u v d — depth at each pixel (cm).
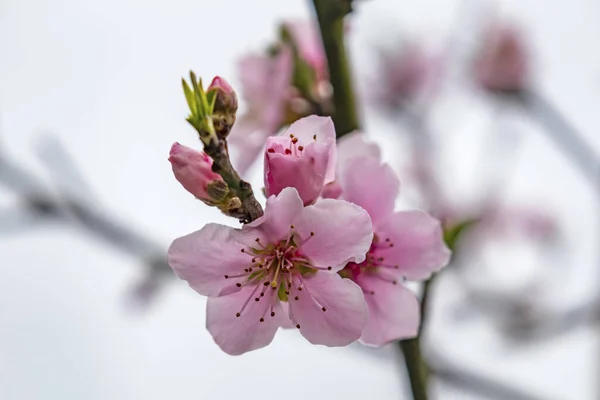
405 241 36
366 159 36
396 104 63
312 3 39
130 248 49
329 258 34
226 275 34
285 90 42
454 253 38
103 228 48
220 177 34
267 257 34
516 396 47
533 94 59
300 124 35
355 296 34
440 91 63
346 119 39
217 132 34
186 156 34
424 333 37
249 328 34
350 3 39
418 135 63
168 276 49
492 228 62
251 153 42
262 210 34
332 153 35
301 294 34
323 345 34
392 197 36
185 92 34
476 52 62
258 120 42
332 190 36
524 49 60
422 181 62
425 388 37
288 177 34
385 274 36
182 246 34
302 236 34
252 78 43
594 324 54
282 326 35
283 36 43
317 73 43
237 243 34
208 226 34
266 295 34
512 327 55
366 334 36
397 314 36
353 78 39
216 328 34
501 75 59
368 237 34
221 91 34
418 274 36
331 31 39
